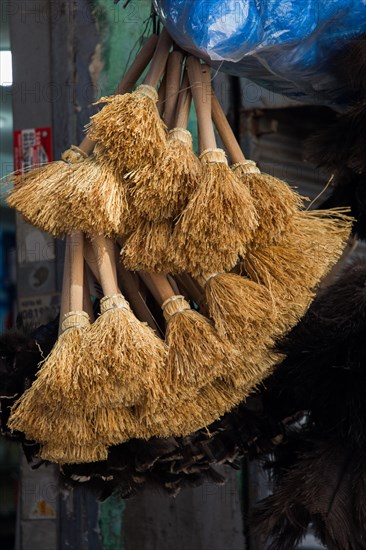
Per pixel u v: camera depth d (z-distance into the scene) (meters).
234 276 2.03
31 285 3.68
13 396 2.19
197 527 3.41
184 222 1.92
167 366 1.94
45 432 1.97
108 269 2.04
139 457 2.22
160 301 2.08
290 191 2.07
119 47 3.53
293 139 3.53
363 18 2.24
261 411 2.39
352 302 2.14
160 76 2.18
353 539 2.07
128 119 1.95
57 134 3.64
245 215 1.94
